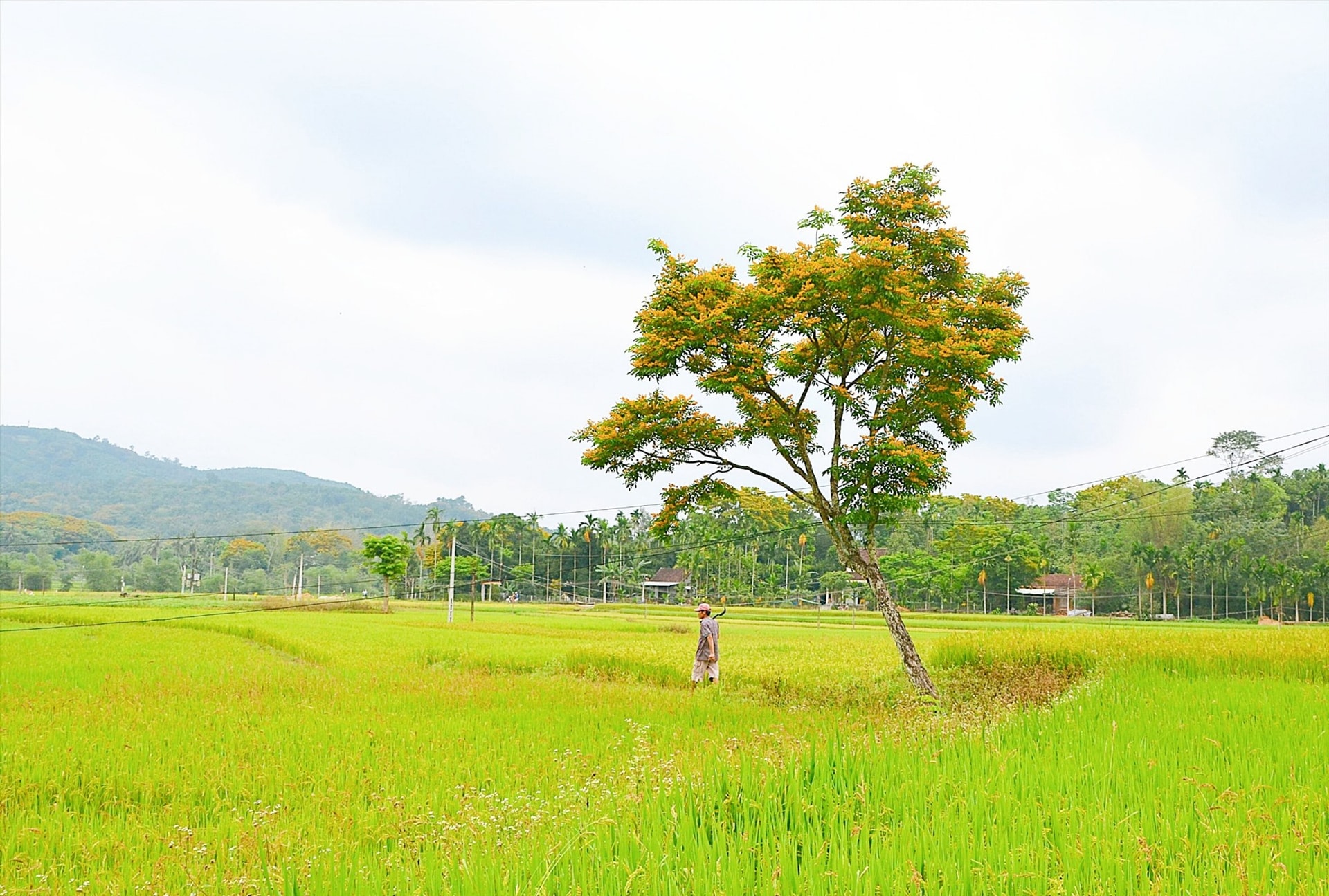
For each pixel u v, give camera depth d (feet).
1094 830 19.49
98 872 23.32
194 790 33.65
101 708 54.29
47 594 377.09
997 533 272.51
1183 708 41.75
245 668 83.35
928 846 19.04
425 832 25.62
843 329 60.59
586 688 68.28
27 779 34.60
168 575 480.23
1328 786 24.27
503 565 399.03
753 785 24.57
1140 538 297.12
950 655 80.43
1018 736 32.83
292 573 522.88
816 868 17.61
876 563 62.64
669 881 17.31
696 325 57.11
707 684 73.41
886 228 59.00
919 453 55.88
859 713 53.83
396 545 277.23
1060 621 221.87
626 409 62.34
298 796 32.71
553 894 17.81
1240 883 16.14
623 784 28.45
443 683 69.97
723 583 325.62
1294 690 49.42
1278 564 259.19
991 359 59.36
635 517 406.82
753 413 59.57
